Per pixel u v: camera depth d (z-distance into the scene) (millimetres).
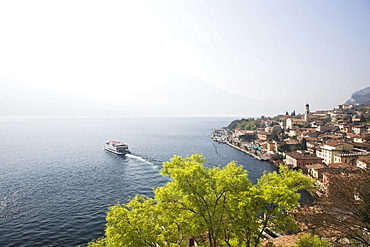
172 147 187000
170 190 25859
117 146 155125
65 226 56344
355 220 21750
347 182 22469
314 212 23844
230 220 25172
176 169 23703
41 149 171375
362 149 113438
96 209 66188
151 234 22281
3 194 76188
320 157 118625
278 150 145375
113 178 96250
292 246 28062
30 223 57344
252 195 23109
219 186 23234
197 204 23250
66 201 71312
